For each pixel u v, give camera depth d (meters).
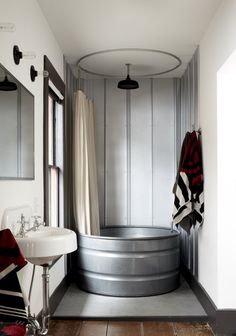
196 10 2.71
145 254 3.39
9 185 1.97
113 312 2.95
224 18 2.49
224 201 2.67
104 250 3.40
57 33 3.10
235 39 2.24
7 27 1.74
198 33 3.11
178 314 2.90
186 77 3.98
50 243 1.85
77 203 3.63
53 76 3.03
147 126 4.36
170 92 4.36
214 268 2.76
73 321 2.85
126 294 3.35
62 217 3.44
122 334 2.61
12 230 1.96
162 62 3.82
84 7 2.67
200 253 3.26
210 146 2.89
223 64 2.51
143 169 4.34
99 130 4.35
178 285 3.68
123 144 4.36
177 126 4.34
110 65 3.91
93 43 3.32
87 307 3.07
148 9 2.70
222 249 2.66
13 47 2.04
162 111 4.36
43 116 2.76
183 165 3.33
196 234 3.45
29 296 2.06
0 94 1.79
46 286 2.03
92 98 4.35
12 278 1.73
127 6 2.65
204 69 3.10
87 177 3.69
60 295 3.22
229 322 2.60
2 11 1.87
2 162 1.83
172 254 3.53
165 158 4.34
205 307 2.94
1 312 1.71
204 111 3.11
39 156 2.63
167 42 3.30
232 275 2.64
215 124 2.74
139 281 3.36
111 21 2.89
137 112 4.36
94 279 3.45
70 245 1.94
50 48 3.01
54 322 2.82
